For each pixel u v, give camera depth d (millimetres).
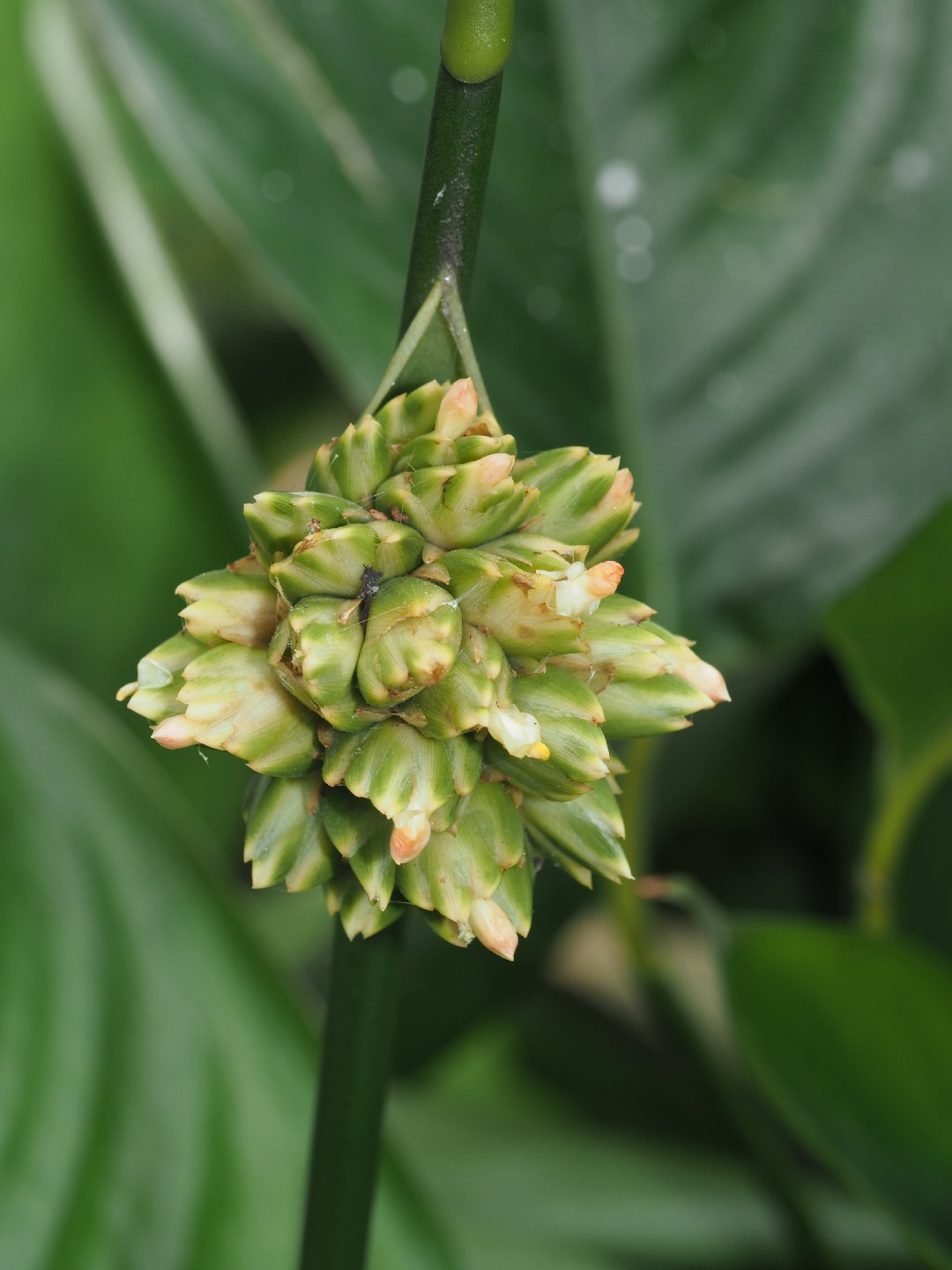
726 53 649
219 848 813
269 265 605
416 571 464
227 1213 566
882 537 646
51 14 677
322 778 471
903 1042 548
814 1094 553
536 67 647
